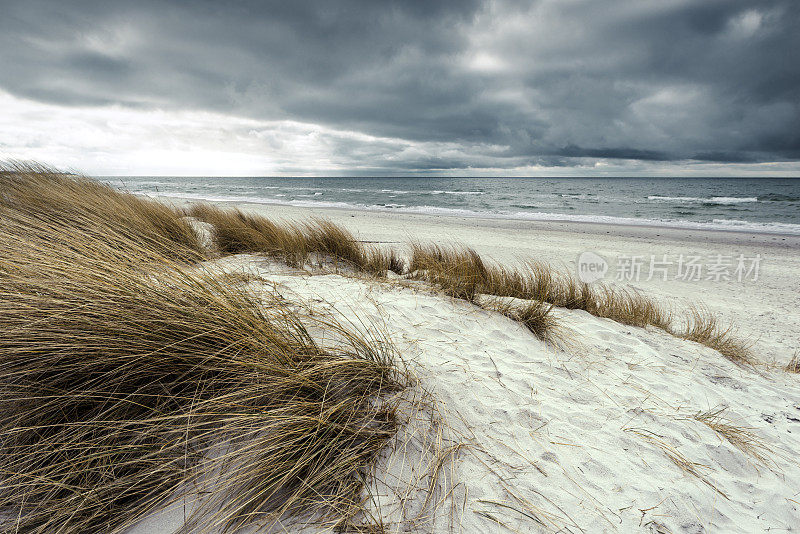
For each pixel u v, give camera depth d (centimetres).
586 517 159
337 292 354
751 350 467
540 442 201
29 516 138
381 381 209
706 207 2591
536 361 293
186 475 157
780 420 275
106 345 166
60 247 226
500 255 1007
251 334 198
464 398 223
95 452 151
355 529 143
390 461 171
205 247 499
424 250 577
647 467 195
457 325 327
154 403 170
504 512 155
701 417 254
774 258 1084
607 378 289
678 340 412
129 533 141
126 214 449
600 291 638
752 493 192
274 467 153
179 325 184
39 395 159
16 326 165
